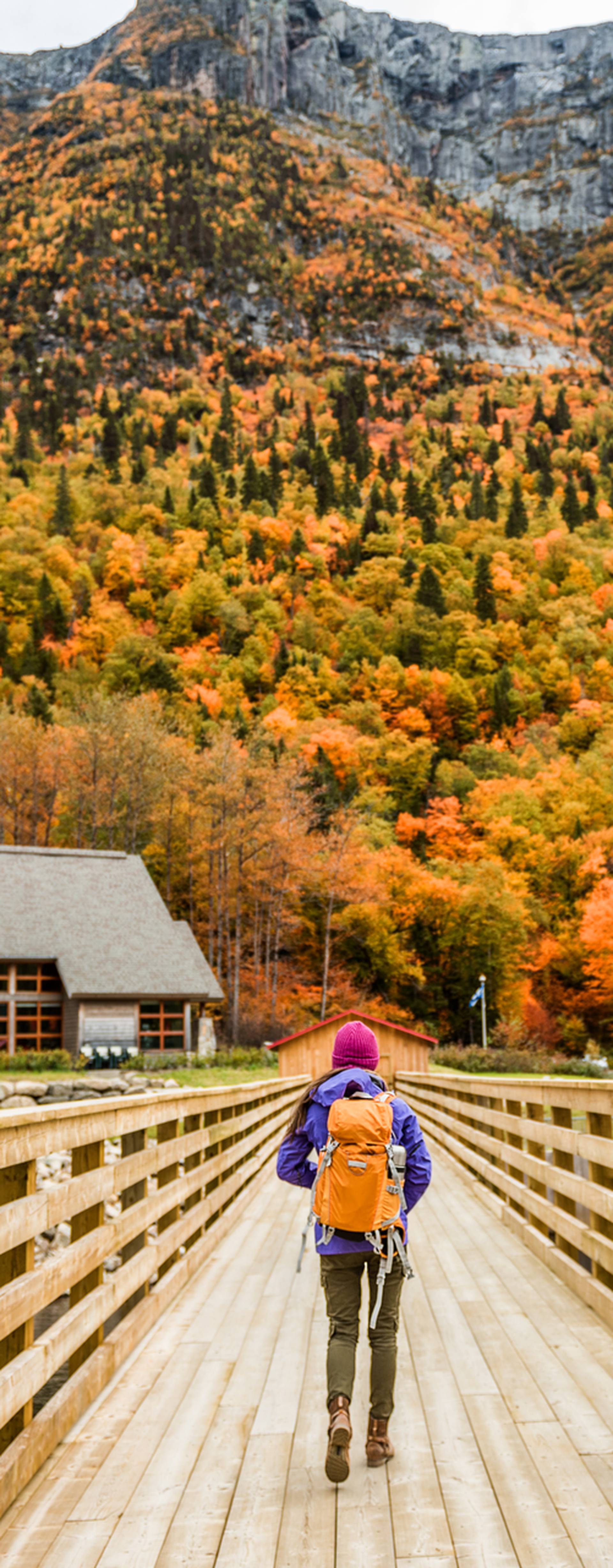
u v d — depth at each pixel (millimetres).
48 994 37469
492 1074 46438
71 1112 4414
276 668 122750
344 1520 3504
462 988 71375
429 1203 10914
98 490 167250
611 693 134000
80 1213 4879
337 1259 3973
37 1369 3867
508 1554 3250
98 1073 32625
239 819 58094
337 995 64375
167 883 61438
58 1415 4184
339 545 171125
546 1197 7922
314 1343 5594
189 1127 8672
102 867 41344
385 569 156500
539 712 128125
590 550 168375
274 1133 15805
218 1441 4188
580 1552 3236
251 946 65688
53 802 64812
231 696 109250
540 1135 7766
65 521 155750
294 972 64312
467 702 122062
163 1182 7188
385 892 67438
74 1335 4402
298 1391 4793
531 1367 5016
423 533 177375
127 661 110250
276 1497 3691
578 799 95750
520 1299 6379
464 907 70688
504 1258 7672
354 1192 3916
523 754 112875
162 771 62094
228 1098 10359
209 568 147125
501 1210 9461
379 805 87750
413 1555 3256
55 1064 33625
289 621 144375
